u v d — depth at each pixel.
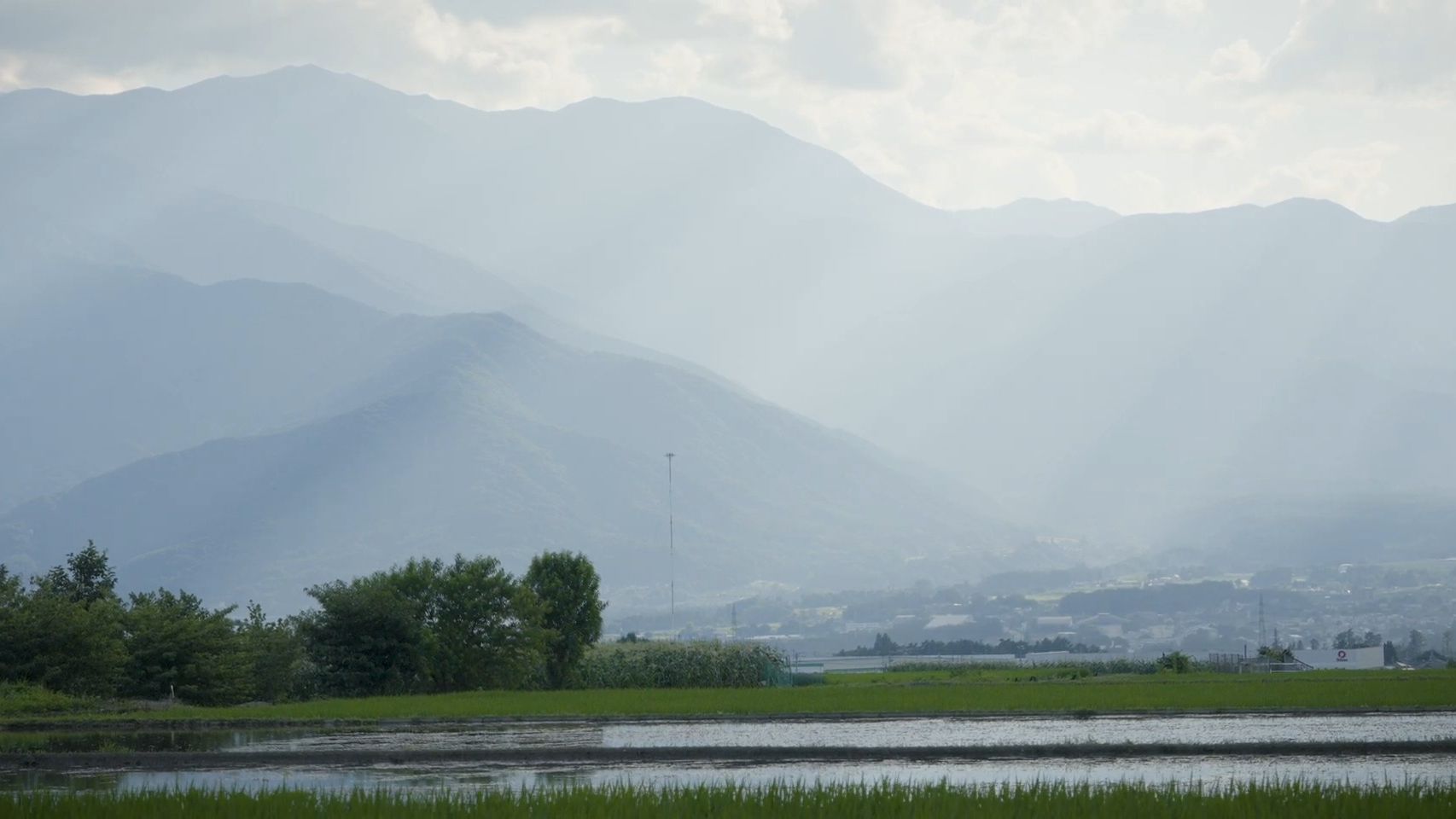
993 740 51.31
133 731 58.88
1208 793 34.53
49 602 75.31
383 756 47.38
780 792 33.66
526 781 41.56
